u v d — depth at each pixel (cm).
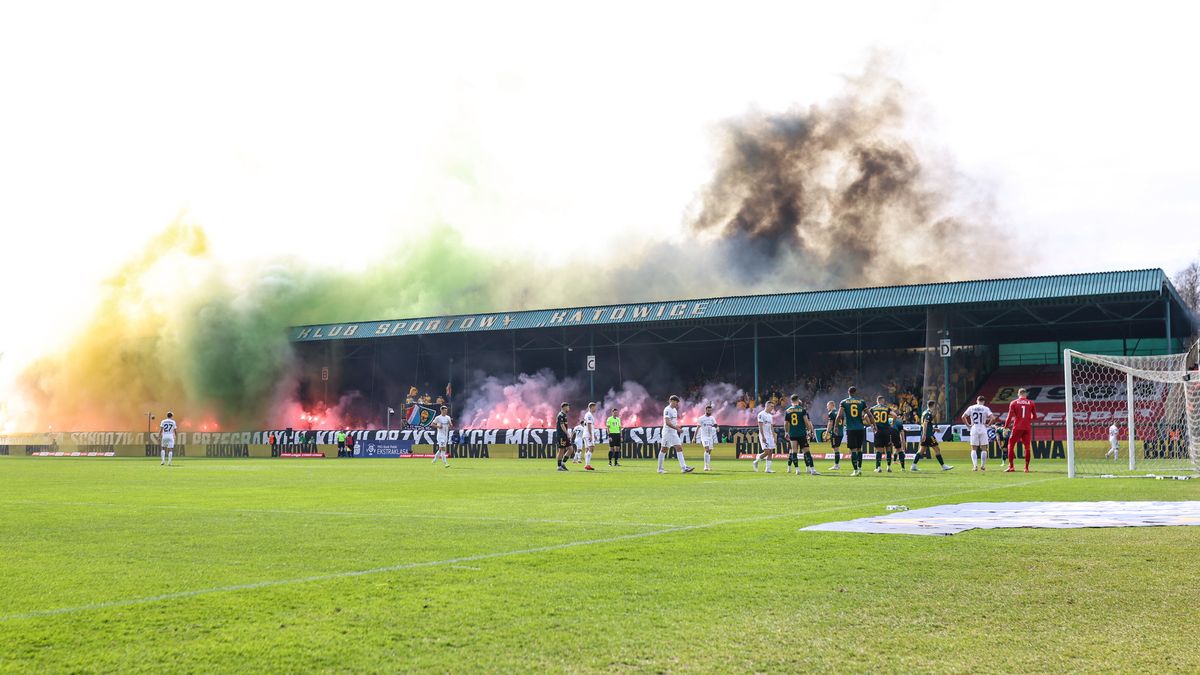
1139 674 492
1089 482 2159
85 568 853
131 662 523
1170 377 2753
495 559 885
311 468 3509
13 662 522
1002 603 664
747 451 4541
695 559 872
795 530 1095
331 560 896
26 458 5444
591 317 5684
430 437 5184
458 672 502
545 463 4081
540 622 613
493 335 6606
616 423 3897
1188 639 563
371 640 569
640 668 507
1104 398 5256
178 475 2880
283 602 683
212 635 583
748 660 520
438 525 1217
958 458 4122
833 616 625
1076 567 813
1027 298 4519
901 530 1072
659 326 5697
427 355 7194
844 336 6397
